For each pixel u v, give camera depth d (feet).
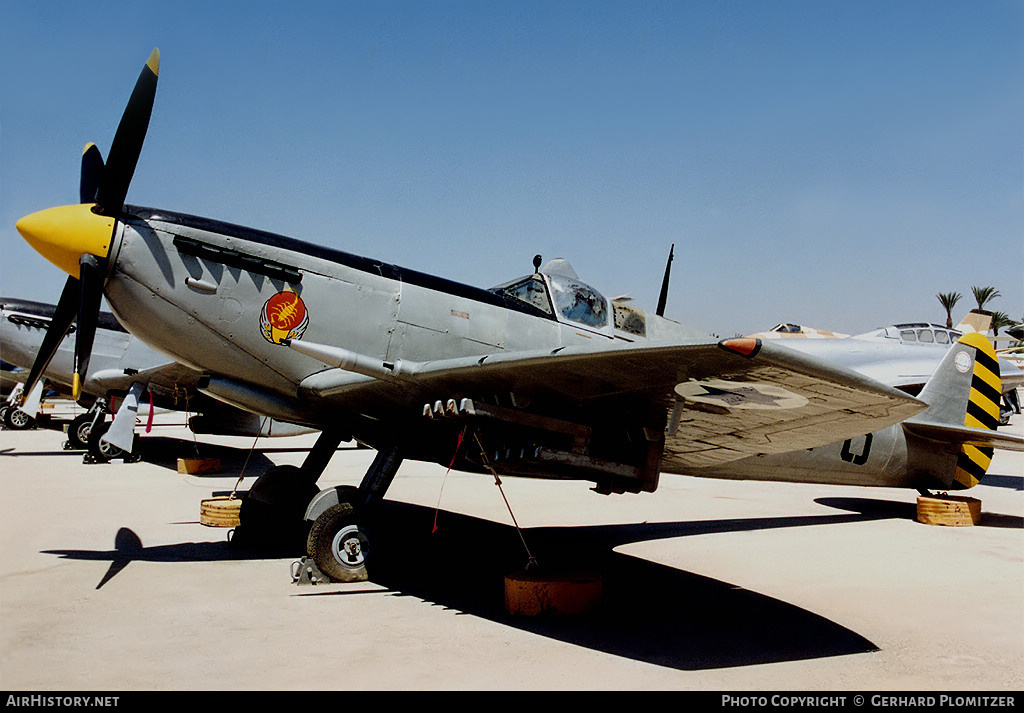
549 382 13.85
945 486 28.27
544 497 32.65
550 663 11.74
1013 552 21.47
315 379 17.98
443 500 31.32
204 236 17.21
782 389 12.05
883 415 12.58
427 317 18.99
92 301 16.74
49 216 16.31
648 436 15.84
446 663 11.64
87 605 14.48
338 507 17.01
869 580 17.98
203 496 29.37
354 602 15.31
